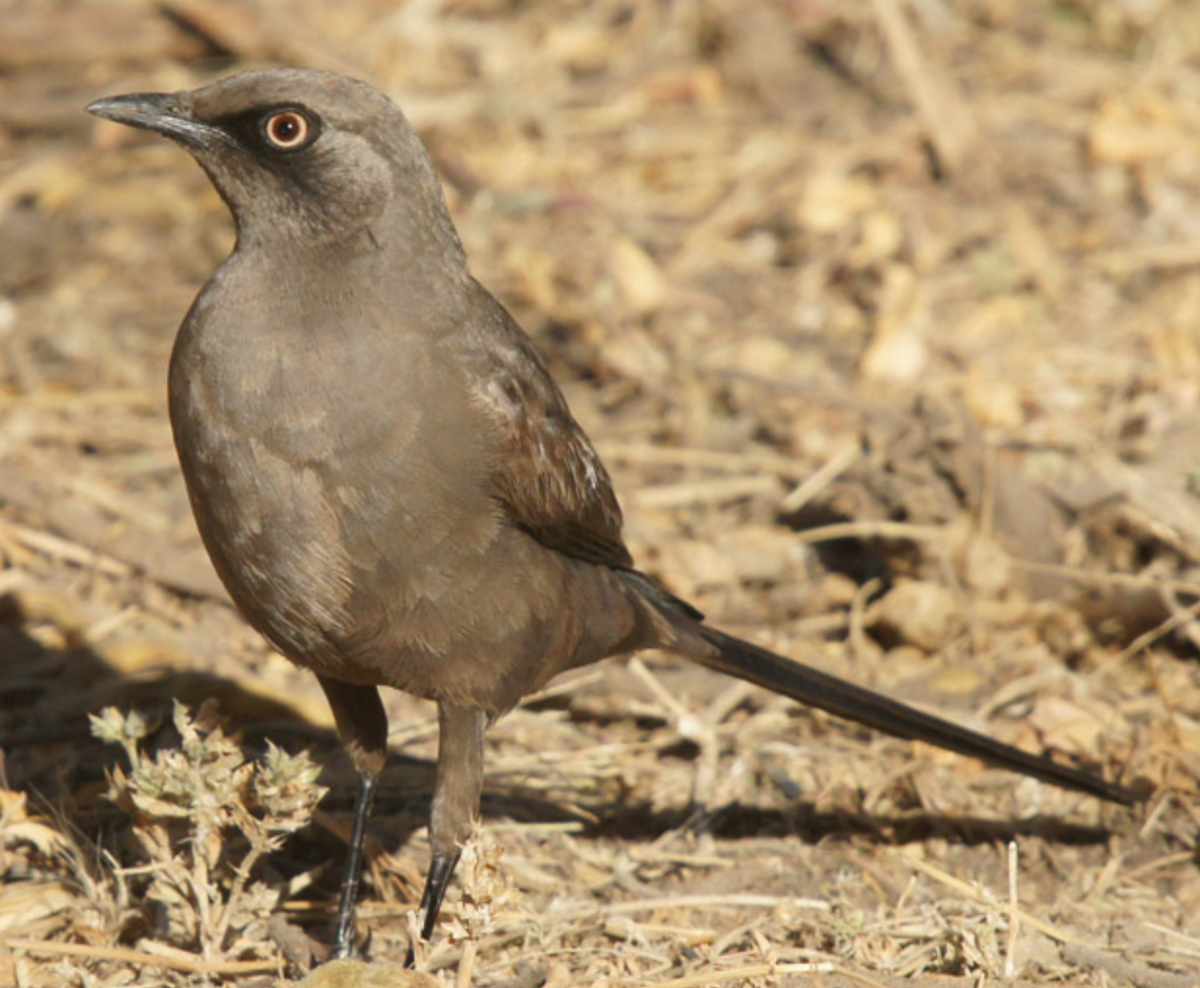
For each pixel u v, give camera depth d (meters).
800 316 15.73
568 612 9.16
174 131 8.59
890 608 12.20
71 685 11.46
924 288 15.81
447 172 17.38
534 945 9.18
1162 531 12.48
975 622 12.09
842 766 10.88
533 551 8.86
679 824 10.58
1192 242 16.14
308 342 8.27
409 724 11.31
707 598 12.79
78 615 12.07
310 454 8.21
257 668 11.81
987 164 17.09
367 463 8.24
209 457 8.32
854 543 13.20
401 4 19.19
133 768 8.74
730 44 18.80
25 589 12.17
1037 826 10.38
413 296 8.51
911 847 10.29
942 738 9.98
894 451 12.98
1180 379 14.24
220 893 9.27
